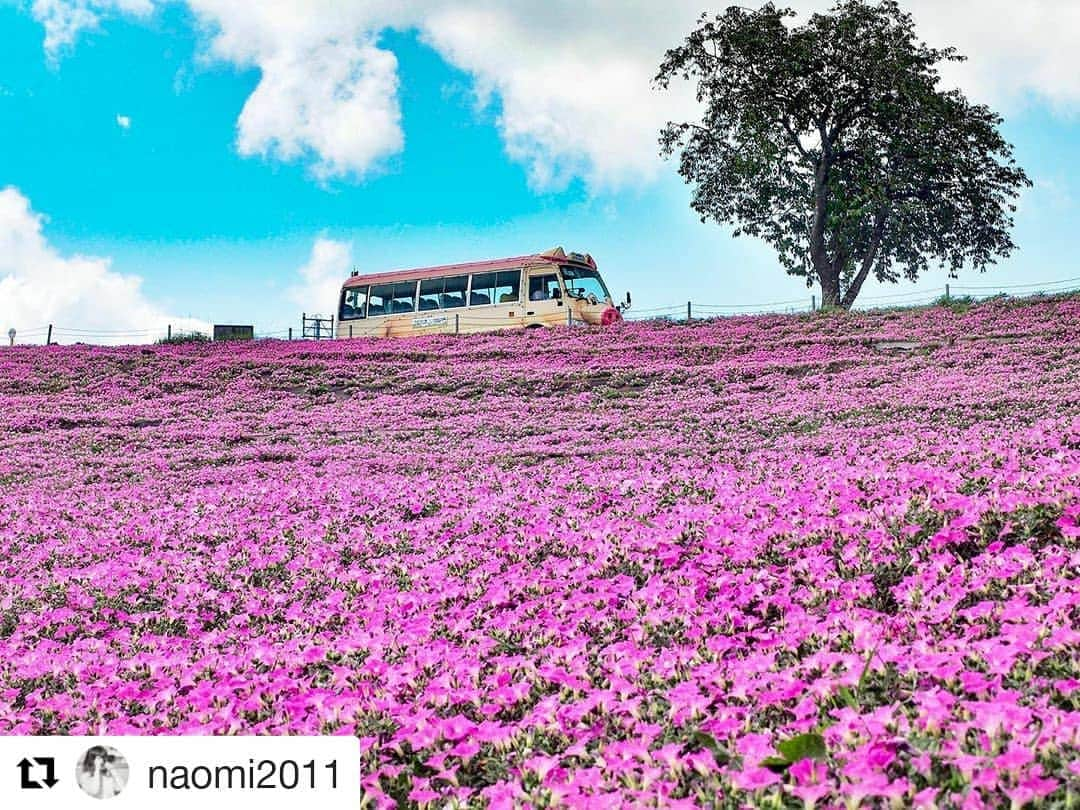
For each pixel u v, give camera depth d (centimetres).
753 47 4284
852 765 383
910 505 883
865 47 4231
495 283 4091
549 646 694
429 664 674
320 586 1034
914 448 1339
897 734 432
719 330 3566
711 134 4575
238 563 1165
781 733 472
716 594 792
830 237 4578
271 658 764
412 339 3869
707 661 621
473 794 490
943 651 539
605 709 539
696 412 2252
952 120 4288
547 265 4000
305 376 3123
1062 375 2092
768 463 1471
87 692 700
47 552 1302
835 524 871
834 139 4469
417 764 530
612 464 1673
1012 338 2795
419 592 928
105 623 969
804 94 4338
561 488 1422
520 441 2080
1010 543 765
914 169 4412
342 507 1449
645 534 984
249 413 2638
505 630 760
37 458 2111
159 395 2895
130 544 1330
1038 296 3519
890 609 688
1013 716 414
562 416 2372
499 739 520
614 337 3547
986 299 3641
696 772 448
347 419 2495
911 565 745
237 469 1928
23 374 3134
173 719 638
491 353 3353
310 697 631
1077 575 646
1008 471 951
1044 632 536
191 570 1139
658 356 3145
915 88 4188
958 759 382
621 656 646
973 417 1738
